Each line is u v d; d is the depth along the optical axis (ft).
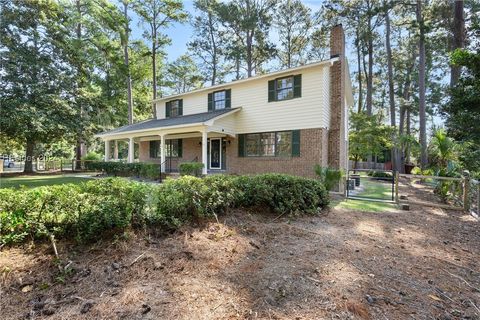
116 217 10.89
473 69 26.23
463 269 10.66
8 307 7.44
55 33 59.98
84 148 79.77
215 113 44.98
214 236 12.34
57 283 8.52
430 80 86.43
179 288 8.30
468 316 7.49
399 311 7.56
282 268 9.80
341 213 18.97
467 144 30.66
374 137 56.59
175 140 54.75
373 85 98.94
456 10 38.75
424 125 53.72
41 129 52.44
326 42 80.84
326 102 38.34
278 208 16.35
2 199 10.47
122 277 8.86
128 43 72.23
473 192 21.45
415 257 11.64
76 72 64.03
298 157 38.52
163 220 12.39
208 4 79.71
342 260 10.75
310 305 7.66
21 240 10.30
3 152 81.35
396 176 24.66
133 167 45.03
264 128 42.11
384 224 16.70
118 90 82.28
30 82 53.88
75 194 11.45
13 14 52.90
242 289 8.41
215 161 48.91
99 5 63.98
